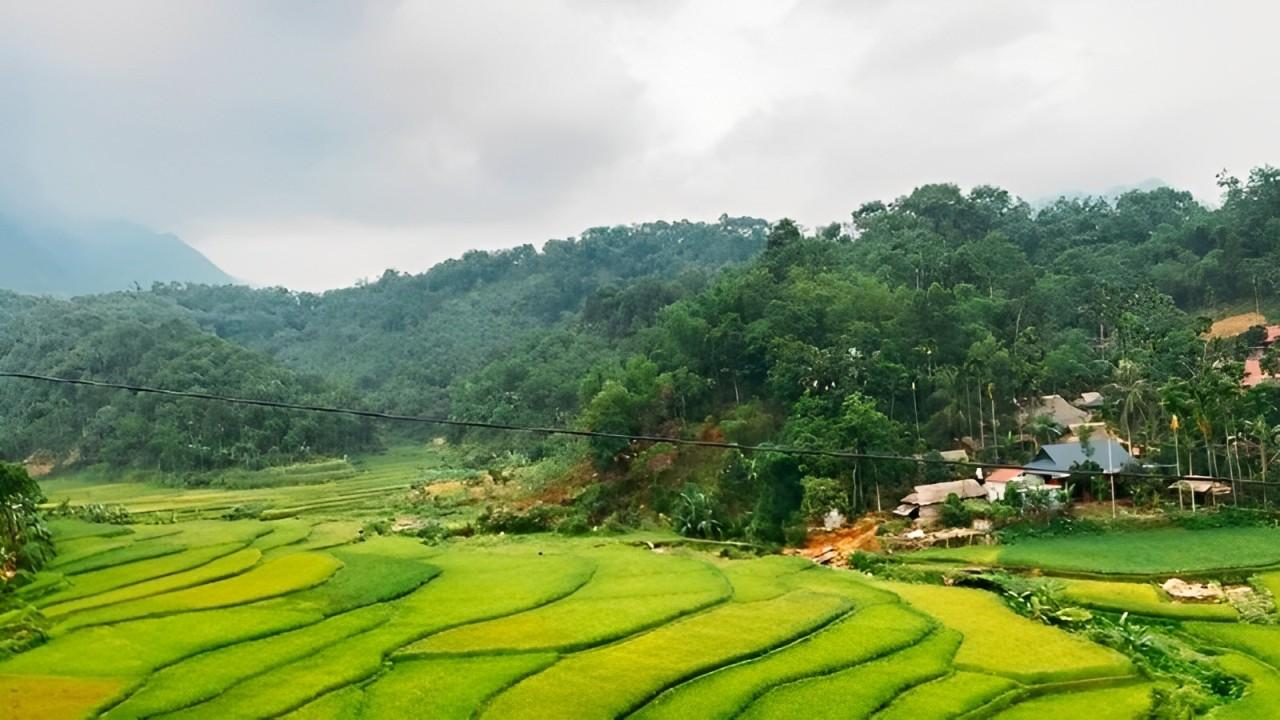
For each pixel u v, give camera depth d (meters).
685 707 40.84
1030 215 187.62
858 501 90.38
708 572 67.88
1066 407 105.44
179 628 51.62
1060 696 43.41
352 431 178.00
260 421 160.38
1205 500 81.00
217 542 79.81
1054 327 122.88
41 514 93.31
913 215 165.25
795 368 103.00
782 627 52.00
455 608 56.78
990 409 104.50
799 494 91.44
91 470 153.88
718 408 110.88
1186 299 138.88
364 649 48.12
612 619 53.62
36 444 159.50
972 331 111.81
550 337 187.25
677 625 53.03
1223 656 48.31
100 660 45.47
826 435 91.75
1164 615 55.09
